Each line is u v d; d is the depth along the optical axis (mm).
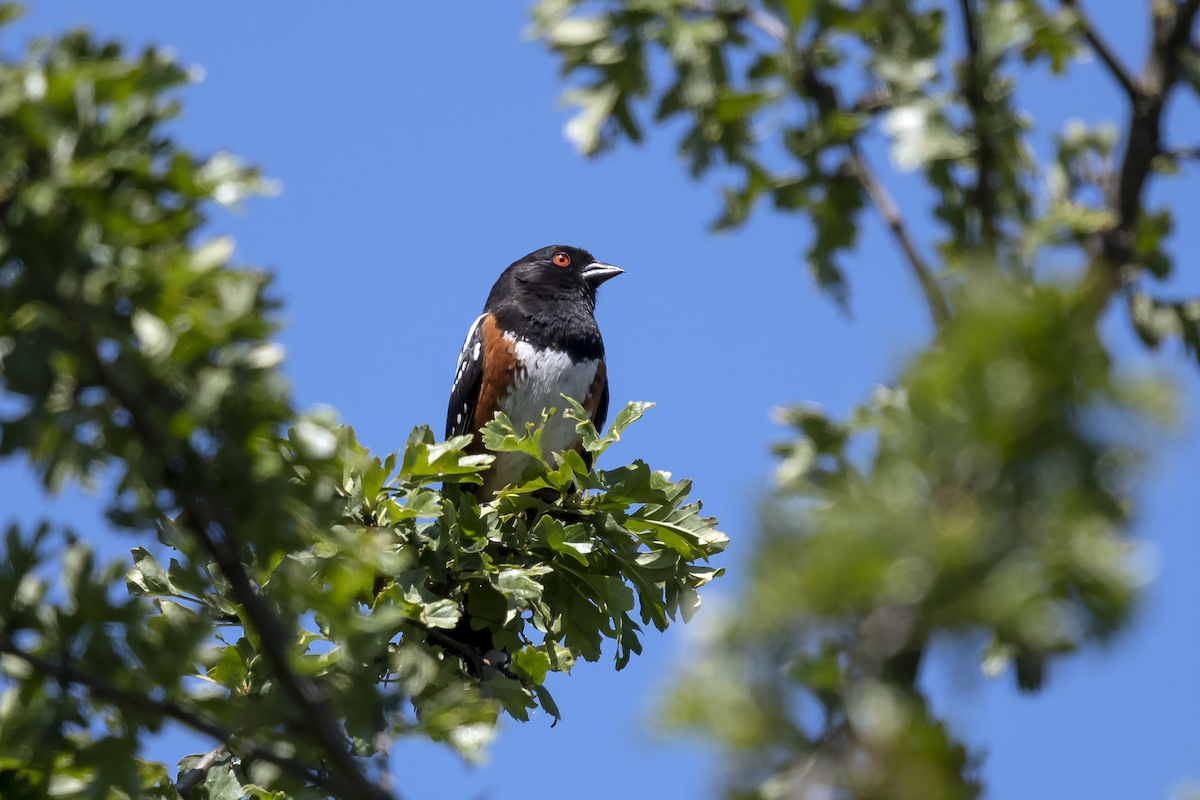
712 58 5504
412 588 7238
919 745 3049
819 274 5496
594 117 5754
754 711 3020
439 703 6043
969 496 2896
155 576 7199
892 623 2873
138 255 4562
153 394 4715
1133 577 2711
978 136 4629
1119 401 2799
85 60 4730
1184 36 4648
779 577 2900
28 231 4527
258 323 4711
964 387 2904
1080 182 4797
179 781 6781
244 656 6633
